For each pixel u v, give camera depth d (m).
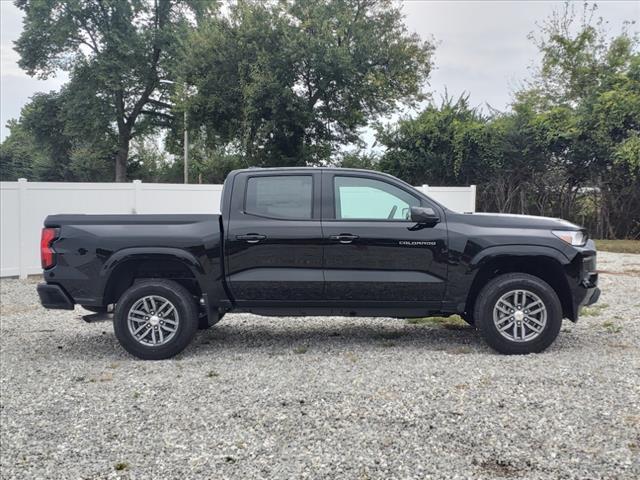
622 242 17.28
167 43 38.19
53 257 5.89
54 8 37.44
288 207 5.93
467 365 5.30
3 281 11.09
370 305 5.87
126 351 6.21
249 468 3.38
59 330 7.33
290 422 4.04
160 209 12.73
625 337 6.41
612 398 4.37
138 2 37.59
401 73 27.42
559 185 19.53
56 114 40.91
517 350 5.68
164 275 6.17
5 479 3.31
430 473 3.29
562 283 5.84
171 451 3.63
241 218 5.89
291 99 25.58
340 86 26.44
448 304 5.82
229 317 7.98
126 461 3.50
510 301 5.72
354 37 26.83
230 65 27.12
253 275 5.84
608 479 3.18
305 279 5.80
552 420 3.98
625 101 17.80
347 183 5.98
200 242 5.81
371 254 5.79
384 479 3.23
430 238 5.76
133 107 41.38
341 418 4.09
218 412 4.25
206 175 38.22
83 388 4.89
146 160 50.75
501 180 20.47
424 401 4.37
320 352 5.96
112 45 36.47
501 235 5.73
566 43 24.16
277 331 7.07
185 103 27.83
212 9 28.98
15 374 5.35
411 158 22.11
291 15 27.19
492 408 4.21
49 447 3.72
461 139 20.62
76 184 11.91
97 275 5.82
